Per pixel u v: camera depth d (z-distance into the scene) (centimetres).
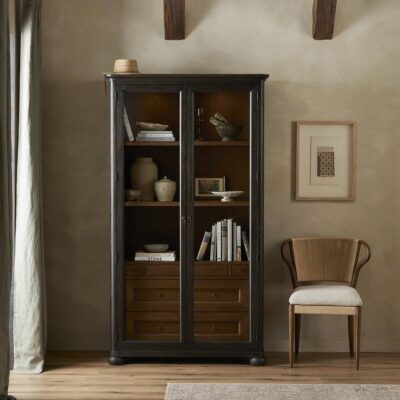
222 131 473
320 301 466
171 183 477
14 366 463
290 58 514
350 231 517
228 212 477
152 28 515
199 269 479
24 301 461
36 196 460
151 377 453
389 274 518
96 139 518
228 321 480
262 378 450
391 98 514
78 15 515
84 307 520
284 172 517
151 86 472
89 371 467
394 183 516
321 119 516
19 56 439
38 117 467
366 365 482
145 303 480
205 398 411
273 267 519
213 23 514
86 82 516
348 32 514
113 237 477
